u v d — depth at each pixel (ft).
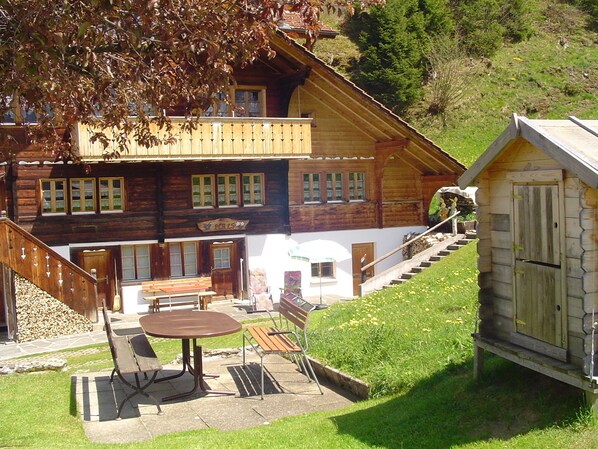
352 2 26.96
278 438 23.39
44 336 54.85
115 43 27.35
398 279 63.52
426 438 21.15
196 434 25.34
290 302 37.65
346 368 31.68
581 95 119.24
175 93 27.66
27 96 25.16
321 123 75.51
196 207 69.97
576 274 20.02
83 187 65.46
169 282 66.64
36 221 63.36
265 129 66.28
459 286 45.44
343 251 77.25
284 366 36.24
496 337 23.99
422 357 29.04
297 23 70.08
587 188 19.27
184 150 62.44
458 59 120.47
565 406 20.38
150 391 32.37
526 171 21.98
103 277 66.85
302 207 74.84
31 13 22.52
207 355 39.24
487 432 20.65
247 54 26.63
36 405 30.40
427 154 75.05
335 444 21.91
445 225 77.30
